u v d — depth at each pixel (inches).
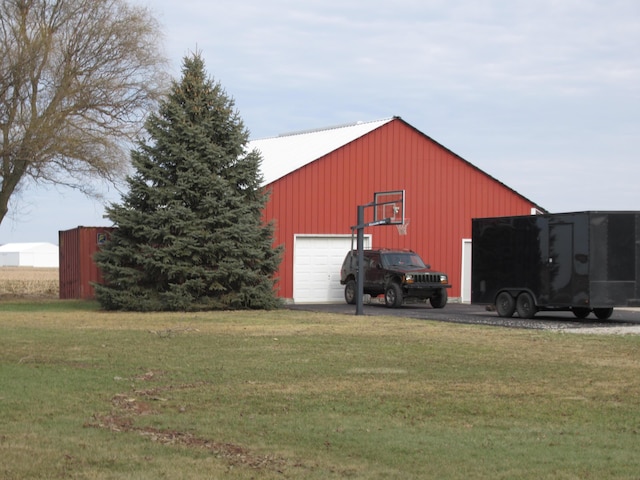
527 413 387.2
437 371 511.8
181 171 1064.8
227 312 1031.0
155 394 426.9
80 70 1284.4
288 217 1262.3
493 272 985.5
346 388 448.1
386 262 1171.9
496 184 1440.7
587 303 876.6
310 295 1280.8
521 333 754.2
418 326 825.5
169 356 574.6
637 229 886.4
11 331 745.6
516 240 956.0
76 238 1298.0
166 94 1168.2
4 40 1238.9
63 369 504.1
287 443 325.1
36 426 347.6
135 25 1310.3
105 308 1054.4
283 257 1248.8
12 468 282.5
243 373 498.3
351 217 1316.4
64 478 272.8
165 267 1023.6
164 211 1034.1
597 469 290.8
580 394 436.5
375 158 1338.6
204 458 300.4
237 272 1048.2
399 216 1299.2
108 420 362.6
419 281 1127.6
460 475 282.5
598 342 678.5
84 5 1279.5
